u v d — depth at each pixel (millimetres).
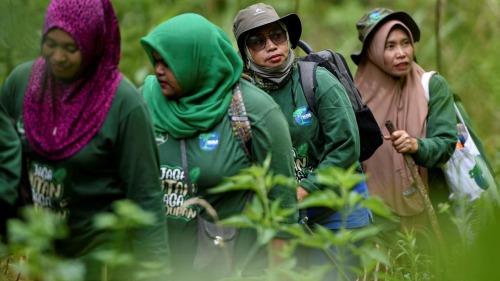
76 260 7129
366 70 11117
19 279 7895
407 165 10234
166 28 8164
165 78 8188
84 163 7062
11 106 7402
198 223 8125
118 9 15445
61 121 7090
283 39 9344
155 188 7184
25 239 6598
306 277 6242
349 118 9203
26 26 9391
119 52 7141
